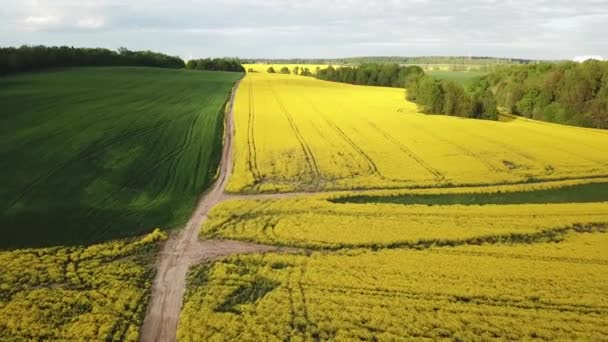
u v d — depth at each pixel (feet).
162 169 134.51
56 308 70.03
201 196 118.93
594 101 243.81
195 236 95.66
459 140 184.85
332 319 68.49
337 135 187.01
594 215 111.14
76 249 87.86
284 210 109.81
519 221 106.22
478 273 81.87
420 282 78.74
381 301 72.90
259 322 67.72
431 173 140.97
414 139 184.34
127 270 81.05
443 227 101.91
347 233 97.66
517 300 74.18
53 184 115.34
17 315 68.18
